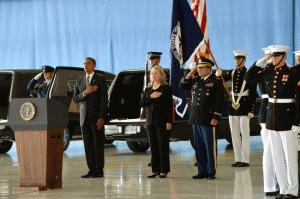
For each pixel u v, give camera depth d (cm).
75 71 3519
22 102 2181
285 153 1989
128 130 3416
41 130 2188
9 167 3002
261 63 2053
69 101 3506
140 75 3522
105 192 2158
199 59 2527
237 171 2720
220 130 3475
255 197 2034
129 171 2750
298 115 1939
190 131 3322
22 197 2073
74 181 2452
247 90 2966
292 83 1977
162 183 2364
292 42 4928
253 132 3712
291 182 1980
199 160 2497
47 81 3528
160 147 2519
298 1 4906
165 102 2512
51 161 2223
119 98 3497
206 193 2108
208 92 2452
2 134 3503
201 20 2605
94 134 2573
